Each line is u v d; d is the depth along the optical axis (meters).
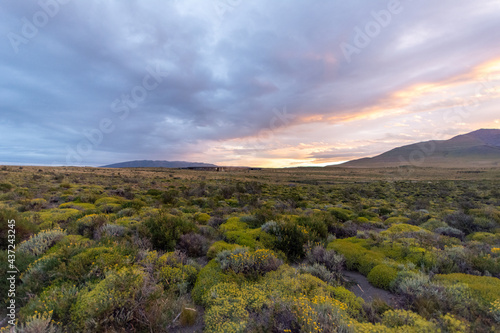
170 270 5.22
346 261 6.56
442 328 3.54
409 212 15.69
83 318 3.55
